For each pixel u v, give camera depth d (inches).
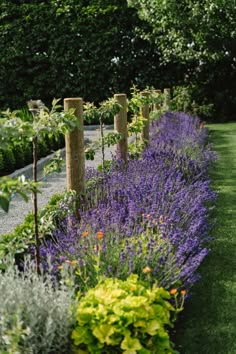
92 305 111.7
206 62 668.1
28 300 106.7
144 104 322.7
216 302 146.5
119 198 192.2
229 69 670.5
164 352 109.3
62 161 167.5
